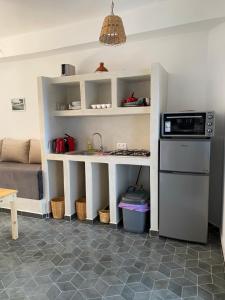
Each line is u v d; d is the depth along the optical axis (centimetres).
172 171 270
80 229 311
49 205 349
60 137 367
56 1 283
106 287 201
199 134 259
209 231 302
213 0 263
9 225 325
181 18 281
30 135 430
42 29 361
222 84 281
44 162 342
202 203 262
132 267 228
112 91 304
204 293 193
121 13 312
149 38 327
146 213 300
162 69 288
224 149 261
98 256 247
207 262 235
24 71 420
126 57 345
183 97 320
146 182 351
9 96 438
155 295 191
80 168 362
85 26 335
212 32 294
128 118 353
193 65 312
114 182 305
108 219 323
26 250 260
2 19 328
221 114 286
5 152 415
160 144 271
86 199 326
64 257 246
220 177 295
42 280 210
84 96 323
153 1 286
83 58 371
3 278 214
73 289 199
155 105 274
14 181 351
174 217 275
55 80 338
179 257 244
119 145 363
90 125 378
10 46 391
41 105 332
